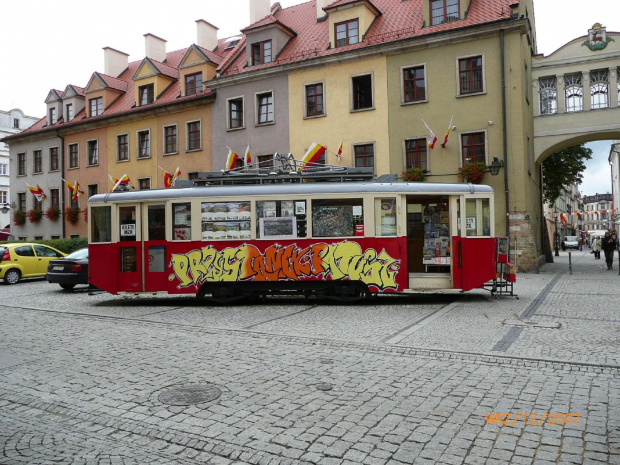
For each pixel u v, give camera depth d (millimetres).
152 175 31531
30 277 21047
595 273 20750
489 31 21984
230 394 5473
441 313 10875
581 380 5852
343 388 5645
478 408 4957
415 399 5238
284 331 9094
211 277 12727
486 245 12758
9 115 63688
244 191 12750
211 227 12781
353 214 12531
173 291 12828
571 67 24125
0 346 8070
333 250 12500
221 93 28781
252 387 5715
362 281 12453
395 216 12547
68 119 37000
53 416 4957
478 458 3883
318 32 28141
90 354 7441
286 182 13180
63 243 30656
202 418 4789
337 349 7578
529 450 4012
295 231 12594
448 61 23000
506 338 8164
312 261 12523
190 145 30344
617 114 23297
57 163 36594
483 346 7617
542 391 5461
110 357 7234
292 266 12562
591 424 4520
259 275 12633
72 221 34844
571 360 6680
